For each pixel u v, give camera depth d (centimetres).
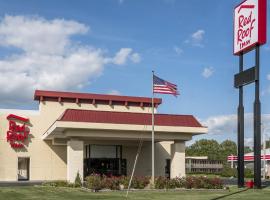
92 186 3017
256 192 2905
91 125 3556
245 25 3300
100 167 4541
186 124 3900
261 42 3116
